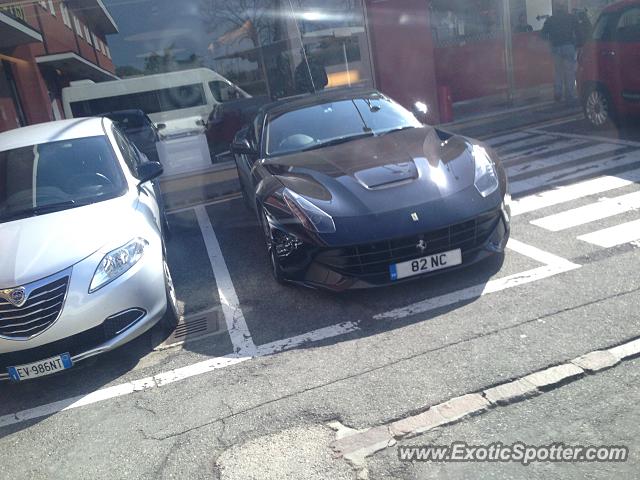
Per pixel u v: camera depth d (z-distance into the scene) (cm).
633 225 514
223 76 982
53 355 394
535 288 427
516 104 1191
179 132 974
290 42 1005
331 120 579
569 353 342
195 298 519
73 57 952
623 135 848
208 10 965
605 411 294
